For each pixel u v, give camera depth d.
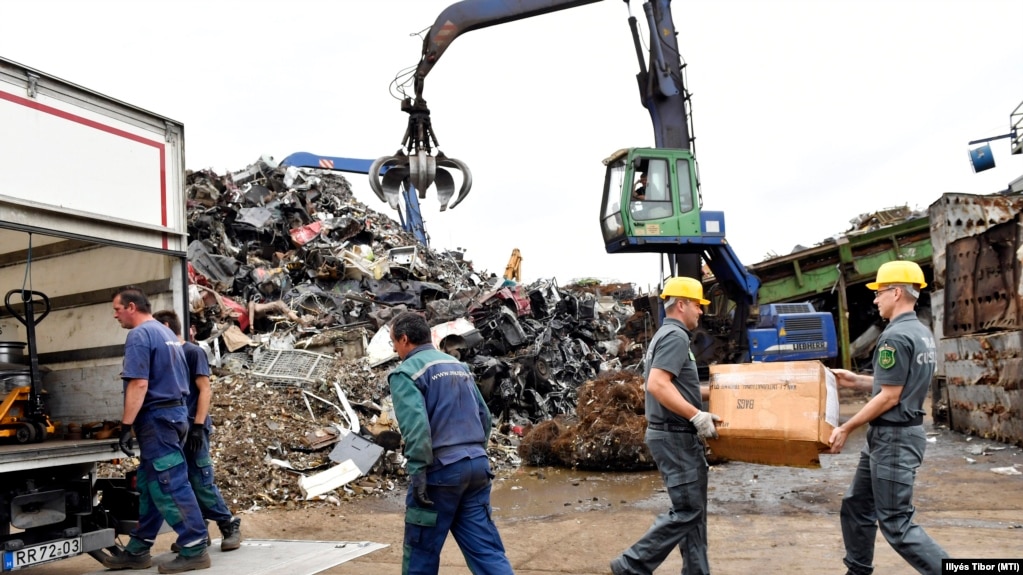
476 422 3.79
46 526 4.79
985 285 9.77
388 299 15.39
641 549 4.02
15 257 6.28
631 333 21.72
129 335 4.84
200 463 5.45
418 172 9.66
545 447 9.78
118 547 5.24
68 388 5.98
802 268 18.75
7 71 4.30
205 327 11.32
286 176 21.98
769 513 6.56
